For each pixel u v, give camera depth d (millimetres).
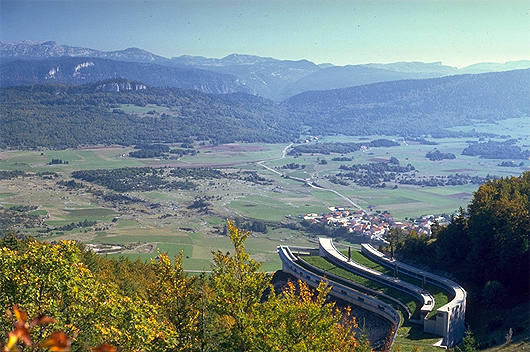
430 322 100688
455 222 142250
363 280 135375
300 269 150750
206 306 57375
